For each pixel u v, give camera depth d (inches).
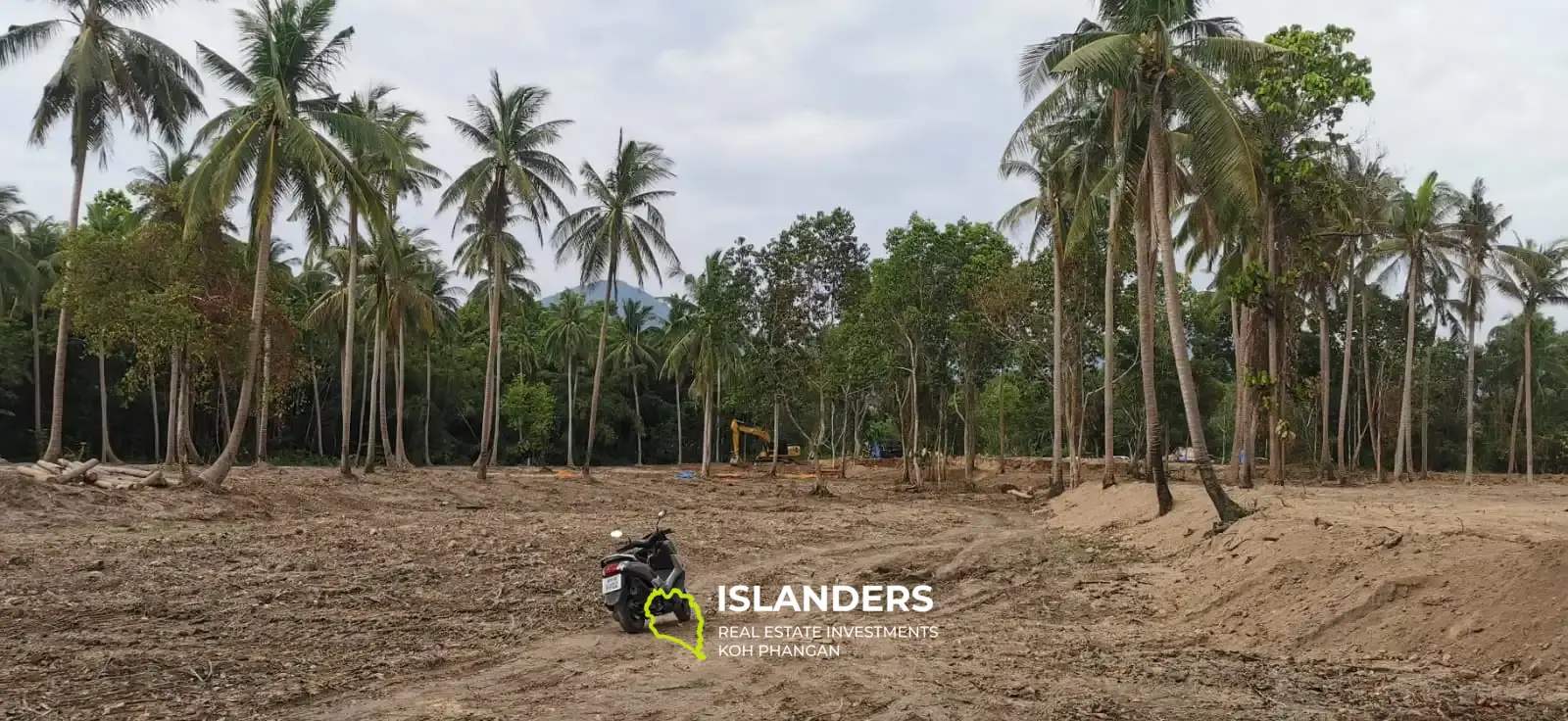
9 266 1550.2
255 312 944.3
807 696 281.3
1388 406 2210.9
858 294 1665.8
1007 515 1094.4
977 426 2603.3
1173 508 762.2
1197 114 665.0
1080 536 811.4
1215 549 550.3
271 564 528.7
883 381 1780.3
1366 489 1418.6
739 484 1753.2
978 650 348.5
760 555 647.8
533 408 2566.4
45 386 2027.6
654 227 1517.0
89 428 2084.2
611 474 1931.6
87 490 791.1
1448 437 2566.4
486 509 1061.8
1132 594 495.8
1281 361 1088.2
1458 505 737.6
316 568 520.4
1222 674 307.0
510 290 1749.5
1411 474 1878.7
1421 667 309.0
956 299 1566.2
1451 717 253.8
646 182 1481.3
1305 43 760.3
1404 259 1653.5
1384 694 277.4
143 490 868.0
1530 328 1772.9
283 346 1384.1
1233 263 1295.5
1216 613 419.8
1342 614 358.3
